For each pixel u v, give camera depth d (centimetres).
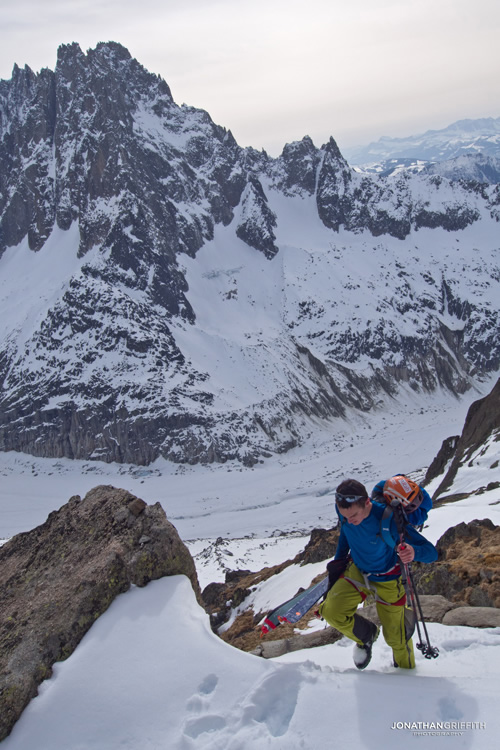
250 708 595
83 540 829
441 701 576
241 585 3034
